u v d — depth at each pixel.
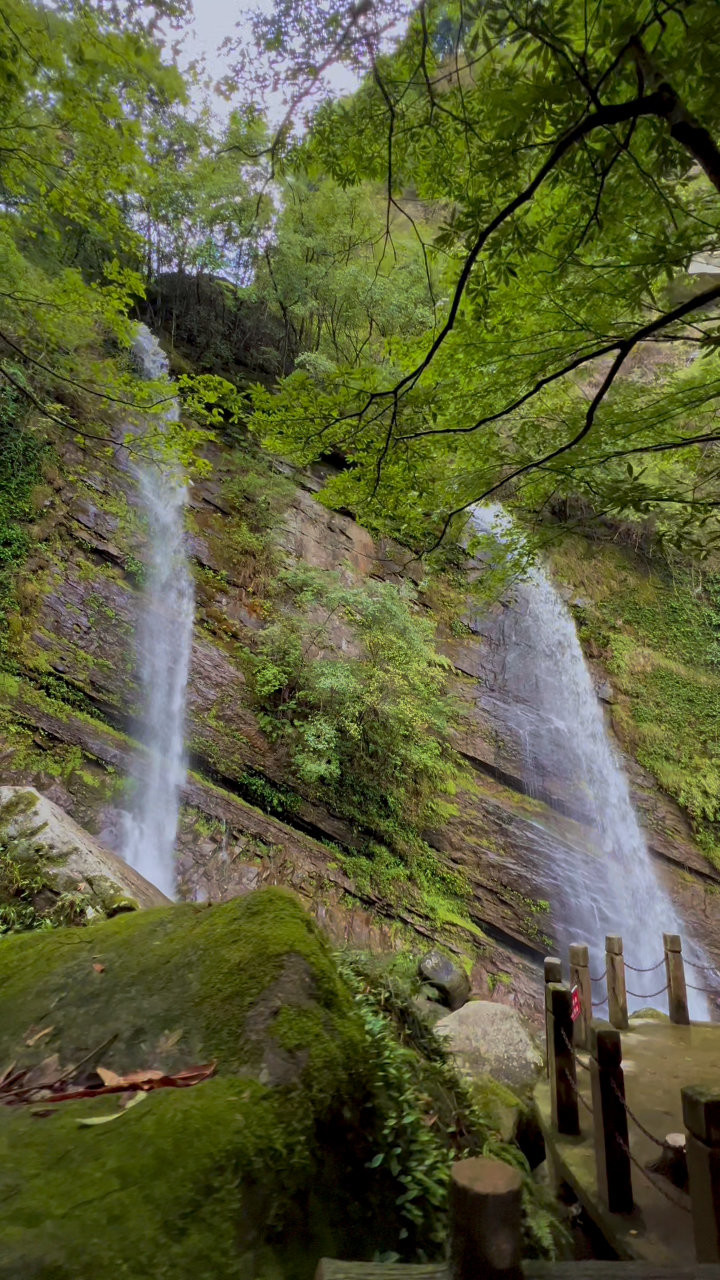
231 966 2.23
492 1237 1.16
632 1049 4.90
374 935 10.18
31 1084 1.86
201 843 10.12
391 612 12.24
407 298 11.44
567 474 5.08
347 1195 1.63
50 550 11.54
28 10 4.15
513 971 10.88
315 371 13.67
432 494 5.52
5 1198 1.28
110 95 4.79
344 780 11.85
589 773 14.74
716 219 3.70
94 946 2.64
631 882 13.27
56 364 11.60
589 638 17.27
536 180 2.89
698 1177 2.02
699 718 16.45
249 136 5.76
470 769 13.52
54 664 10.61
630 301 4.06
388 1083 2.05
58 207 5.86
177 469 13.97
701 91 2.69
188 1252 1.23
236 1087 1.69
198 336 16.77
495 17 2.74
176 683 11.65
